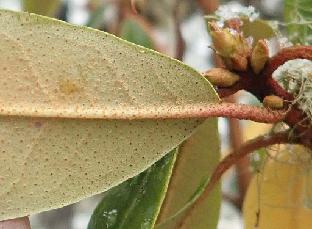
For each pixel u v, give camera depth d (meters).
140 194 0.17
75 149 0.16
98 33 0.16
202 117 0.16
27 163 0.16
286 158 0.21
